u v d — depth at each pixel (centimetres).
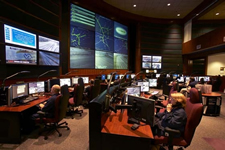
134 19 864
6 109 220
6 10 305
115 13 769
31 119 253
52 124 283
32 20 379
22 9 347
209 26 910
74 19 596
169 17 920
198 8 749
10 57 306
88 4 650
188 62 948
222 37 620
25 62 345
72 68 587
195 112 157
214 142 231
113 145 145
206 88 373
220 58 921
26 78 360
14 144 219
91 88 371
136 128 154
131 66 946
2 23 290
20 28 331
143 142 139
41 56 398
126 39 894
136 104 160
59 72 487
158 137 171
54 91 243
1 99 237
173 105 178
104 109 162
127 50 905
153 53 937
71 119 323
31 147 211
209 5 675
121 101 221
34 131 264
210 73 934
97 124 148
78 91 321
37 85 314
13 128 218
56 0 479
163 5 740
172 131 157
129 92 250
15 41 318
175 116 167
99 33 712
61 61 499
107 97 159
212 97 363
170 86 404
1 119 219
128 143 142
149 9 791
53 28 464
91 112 149
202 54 833
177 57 958
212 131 272
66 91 247
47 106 226
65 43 552
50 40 436
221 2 609
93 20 680
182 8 779
